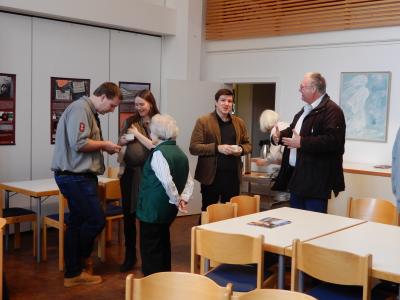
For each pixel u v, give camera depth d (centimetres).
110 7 639
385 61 589
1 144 568
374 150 599
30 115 592
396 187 351
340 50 627
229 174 460
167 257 376
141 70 718
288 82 682
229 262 285
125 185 443
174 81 684
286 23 667
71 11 598
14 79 574
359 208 402
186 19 724
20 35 576
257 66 715
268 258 340
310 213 377
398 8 568
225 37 741
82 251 425
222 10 742
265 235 306
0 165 570
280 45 682
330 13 623
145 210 356
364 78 605
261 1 693
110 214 498
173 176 347
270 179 529
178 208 359
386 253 274
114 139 685
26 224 600
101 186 492
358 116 611
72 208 413
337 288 292
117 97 412
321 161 390
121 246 548
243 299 202
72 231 419
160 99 750
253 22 704
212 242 288
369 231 324
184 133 698
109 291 414
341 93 626
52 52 607
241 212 403
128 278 216
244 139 478
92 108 409
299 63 669
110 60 673
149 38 726
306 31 648
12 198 582
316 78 392
